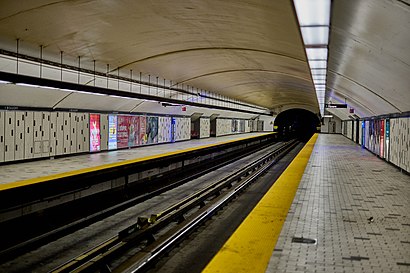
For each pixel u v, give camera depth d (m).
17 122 13.80
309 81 17.81
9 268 7.11
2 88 12.19
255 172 17.28
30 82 8.61
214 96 25.14
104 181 12.41
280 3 6.65
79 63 11.90
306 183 10.76
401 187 10.15
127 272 5.50
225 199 11.03
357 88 14.05
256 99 32.91
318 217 6.81
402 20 4.85
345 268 4.36
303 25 6.32
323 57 9.24
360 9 5.11
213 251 7.18
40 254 7.81
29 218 9.34
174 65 13.88
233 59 13.52
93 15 7.98
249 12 7.73
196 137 35.44
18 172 11.61
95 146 18.67
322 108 33.50
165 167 17.09
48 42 9.45
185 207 9.79
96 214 11.45
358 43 7.00
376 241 5.45
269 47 11.05
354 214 7.11
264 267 3.91
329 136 45.16
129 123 22.05
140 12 7.96
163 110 26.28
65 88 9.89
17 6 7.11
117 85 15.82
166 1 7.31
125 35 9.62
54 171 11.80
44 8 7.34
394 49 6.35
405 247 5.18
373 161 16.98
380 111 17.12
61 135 16.12
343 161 17.00
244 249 4.34
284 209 6.80
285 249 4.96
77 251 7.97
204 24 8.92
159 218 8.52
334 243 5.30
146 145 24.33
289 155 30.56
